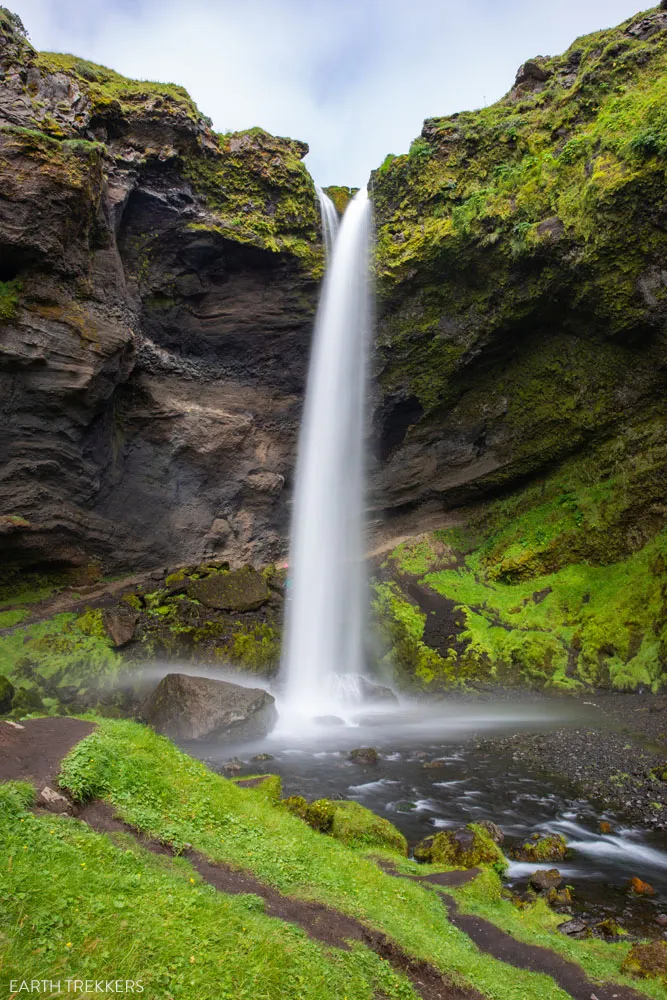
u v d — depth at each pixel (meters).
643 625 22.45
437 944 6.13
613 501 26.31
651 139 21.42
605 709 20.02
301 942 5.09
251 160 29.48
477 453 30.81
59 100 24.56
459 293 28.53
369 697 22.22
